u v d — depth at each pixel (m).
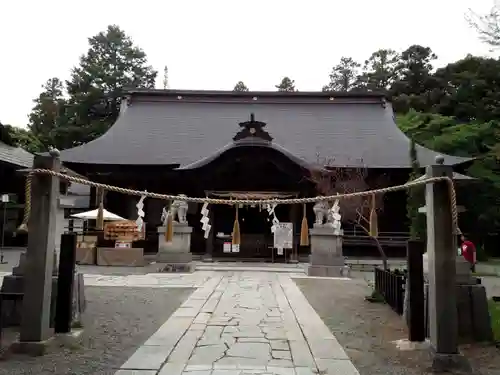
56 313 6.42
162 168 23.42
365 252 22.30
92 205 23.77
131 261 17.12
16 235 25.64
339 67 67.19
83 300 8.55
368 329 7.47
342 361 5.53
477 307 7.03
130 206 23.67
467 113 38.66
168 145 25.83
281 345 6.24
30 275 5.81
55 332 6.35
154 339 6.47
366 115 29.31
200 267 16.88
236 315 8.26
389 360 5.72
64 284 6.48
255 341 6.44
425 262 7.41
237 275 14.83
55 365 5.27
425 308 7.04
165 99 30.59
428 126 31.42
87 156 23.66
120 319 7.92
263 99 30.59
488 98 37.19
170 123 28.42
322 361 5.52
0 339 5.99
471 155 26.12
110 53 48.81
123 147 25.19
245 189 21.98
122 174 23.64
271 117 29.06
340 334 7.12
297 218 21.19
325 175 20.06
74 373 4.99
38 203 5.86
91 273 14.86
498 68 37.50
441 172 5.70
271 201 6.64
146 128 27.75
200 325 7.40
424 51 47.19
